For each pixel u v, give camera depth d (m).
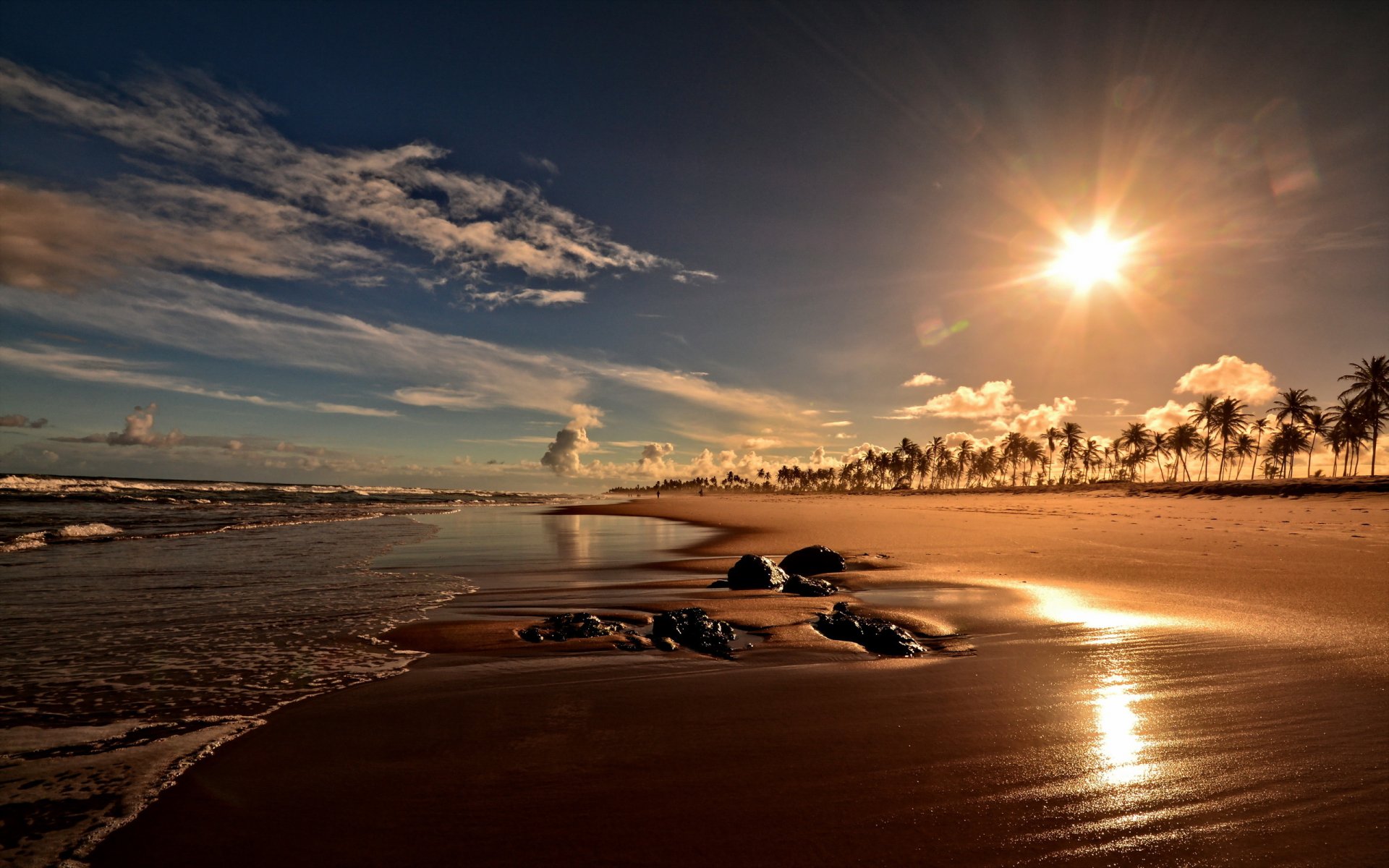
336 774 4.46
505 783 4.34
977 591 12.20
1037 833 3.72
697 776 4.44
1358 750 4.89
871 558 17.20
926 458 150.25
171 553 17.97
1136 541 20.73
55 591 11.88
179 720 5.51
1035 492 89.62
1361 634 8.47
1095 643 8.20
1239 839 3.67
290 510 42.56
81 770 4.50
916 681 6.68
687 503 81.75
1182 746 4.98
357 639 8.51
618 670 7.14
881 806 4.03
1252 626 8.93
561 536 27.58
